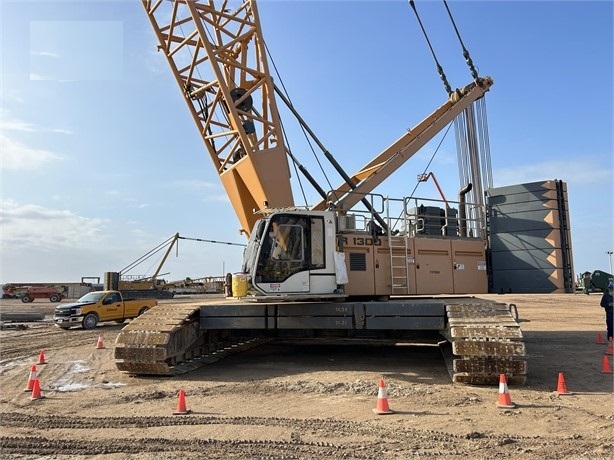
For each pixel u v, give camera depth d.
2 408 7.37
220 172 13.51
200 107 13.74
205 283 54.09
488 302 9.80
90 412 7.09
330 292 9.87
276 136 12.85
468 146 13.74
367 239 10.72
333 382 8.73
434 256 11.07
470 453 5.21
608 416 6.50
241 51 13.32
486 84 14.20
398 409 6.96
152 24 13.48
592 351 12.33
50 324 24.28
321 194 13.50
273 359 11.65
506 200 11.53
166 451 5.40
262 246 9.73
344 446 5.47
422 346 13.82
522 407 6.99
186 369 10.05
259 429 6.14
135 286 38.62
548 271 10.76
